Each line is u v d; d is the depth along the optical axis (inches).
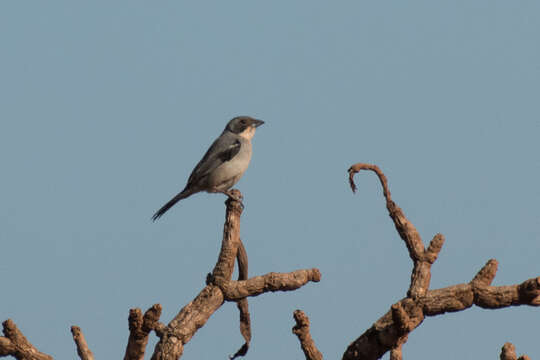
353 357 387.9
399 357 390.9
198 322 396.2
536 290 372.5
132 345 355.3
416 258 400.5
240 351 431.8
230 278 414.0
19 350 359.9
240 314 430.9
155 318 350.9
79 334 383.2
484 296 382.6
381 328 382.3
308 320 363.9
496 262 394.0
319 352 365.7
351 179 421.4
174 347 386.0
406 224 407.2
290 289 406.6
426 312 388.5
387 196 418.0
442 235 401.1
